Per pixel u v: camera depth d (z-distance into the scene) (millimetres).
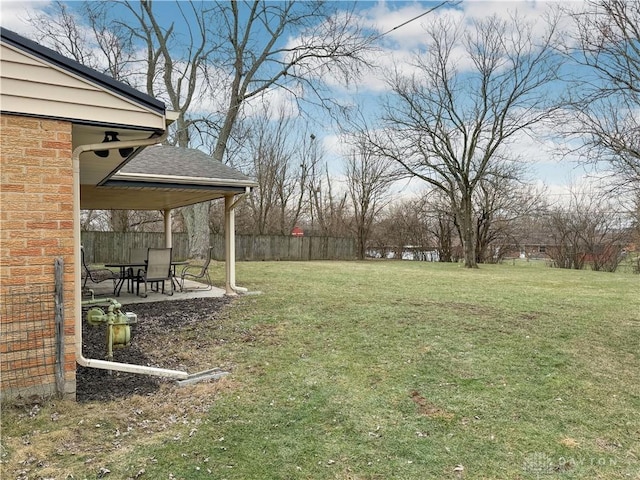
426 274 13367
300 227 29172
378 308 6895
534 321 6117
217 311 6801
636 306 7387
